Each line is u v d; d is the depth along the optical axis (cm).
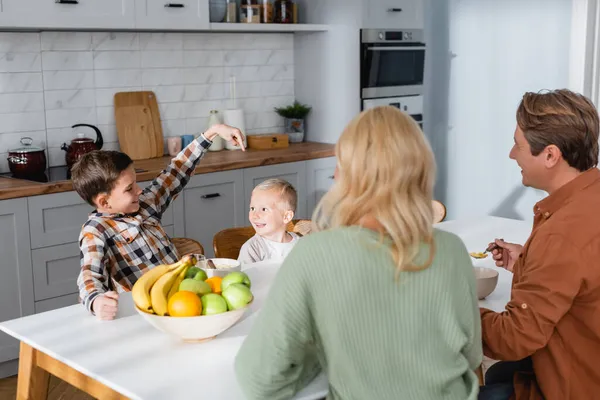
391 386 140
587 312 170
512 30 486
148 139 443
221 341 182
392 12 495
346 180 144
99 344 181
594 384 175
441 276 141
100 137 407
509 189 504
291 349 140
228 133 275
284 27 469
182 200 398
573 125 176
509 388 197
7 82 390
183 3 412
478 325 151
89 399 324
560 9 461
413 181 141
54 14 363
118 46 431
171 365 168
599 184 176
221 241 288
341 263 137
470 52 510
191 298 174
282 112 508
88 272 220
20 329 191
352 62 483
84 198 244
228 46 482
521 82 487
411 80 516
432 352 142
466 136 523
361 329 138
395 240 137
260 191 265
